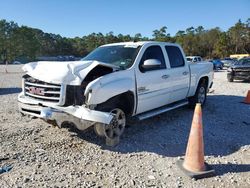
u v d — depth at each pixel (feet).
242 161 15.58
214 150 17.19
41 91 16.93
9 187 12.34
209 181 13.30
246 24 328.90
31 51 382.63
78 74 16.25
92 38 407.85
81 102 16.30
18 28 378.32
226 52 321.73
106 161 15.28
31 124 21.31
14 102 30.86
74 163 14.90
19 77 71.97
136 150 16.90
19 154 15.79
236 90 44.83
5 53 368.07
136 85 18.67
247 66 58.18
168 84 22.06
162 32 400.88
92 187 12.51
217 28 369.50
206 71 28.27
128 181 13.12
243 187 12.77
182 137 19.51
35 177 13.29
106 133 16.81
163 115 25.26
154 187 12.64
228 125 22.85
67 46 426.51
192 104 27.45
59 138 18.40
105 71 18.07
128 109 18.84
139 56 19.63
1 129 20.01
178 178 13.51
